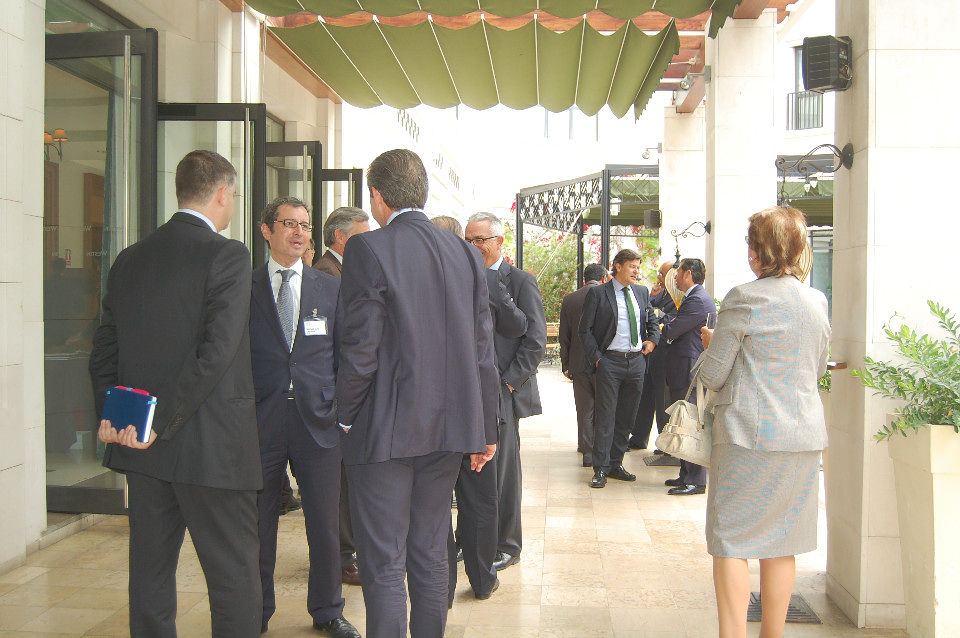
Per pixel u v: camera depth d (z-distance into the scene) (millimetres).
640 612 3518
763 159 7203
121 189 4660
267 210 3186
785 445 2693
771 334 2730
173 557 2588
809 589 3754
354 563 3896
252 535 2600
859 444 3346
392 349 2422
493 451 2650
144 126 4605
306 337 3131
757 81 7191
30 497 4234
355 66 6836
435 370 2459
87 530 4660
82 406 4773
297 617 3422
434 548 2555
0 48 3869
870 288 3336
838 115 3697
